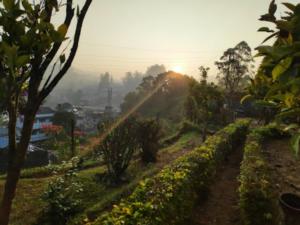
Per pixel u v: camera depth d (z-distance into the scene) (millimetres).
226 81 28953
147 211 3658
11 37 1580
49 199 6648
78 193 7914
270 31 1139
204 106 17062
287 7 1026
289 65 954
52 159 14656
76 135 15609
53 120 42188
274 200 5105
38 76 1813
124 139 9578
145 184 4996
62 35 1619
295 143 1164
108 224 3213
